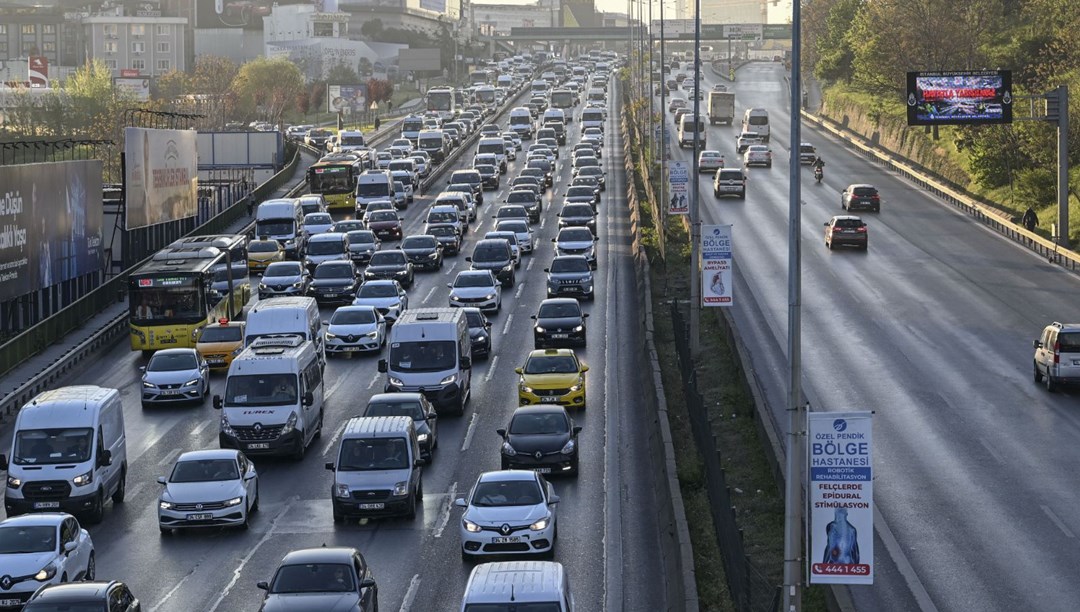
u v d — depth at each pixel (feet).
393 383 172.24
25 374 203.51
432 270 293.02
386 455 130.93
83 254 271.08
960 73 308.19
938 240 311.68
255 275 299.17
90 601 88.07
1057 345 169.58
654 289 256.73
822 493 78.95
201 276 221.66
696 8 214.07
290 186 454.81
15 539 105.70
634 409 173.06
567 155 537.65
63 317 234.38
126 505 139.64
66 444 133.49
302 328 196.95
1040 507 123.54
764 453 139.54
